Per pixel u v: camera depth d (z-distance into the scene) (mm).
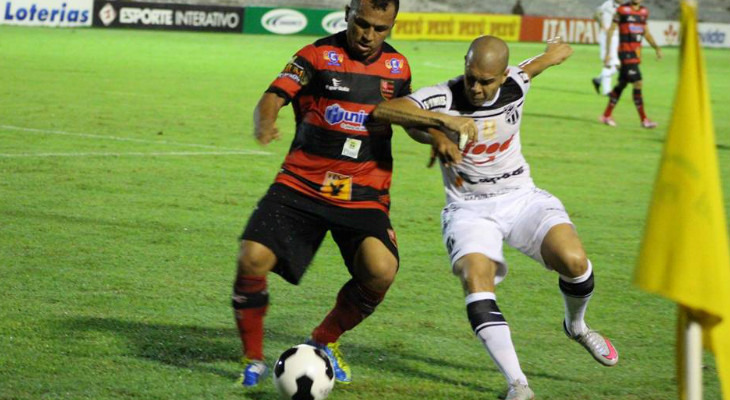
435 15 69438
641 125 30578
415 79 40531
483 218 8812
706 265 5742
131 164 19781
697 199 5750
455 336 10109
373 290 8422
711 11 79562
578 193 19062
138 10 63438
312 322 10484
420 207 17109
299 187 8383
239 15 65750
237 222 15203
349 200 8375
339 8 72625
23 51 45188
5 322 9859
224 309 10711
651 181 20672
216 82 37188
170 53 49281
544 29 72875
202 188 17781
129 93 32250
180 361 8961
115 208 15758
